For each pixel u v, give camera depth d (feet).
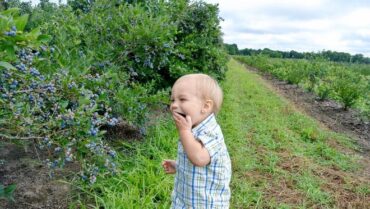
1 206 10.05
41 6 20.94
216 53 27.50
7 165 12.19
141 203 10.57
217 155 6.61
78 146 9.36
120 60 15.48
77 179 11.17
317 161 17.76
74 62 12.01
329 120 30.19
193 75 6.91
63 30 13.88
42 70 10.37
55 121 8.75
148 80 20.47
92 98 11.28
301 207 12.64
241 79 55.77
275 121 25.45
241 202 12.33
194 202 6.80
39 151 13.32
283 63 86.17
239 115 26.22
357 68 78.48
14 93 8.66
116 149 14.32
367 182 15.79
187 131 6.40
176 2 21.53
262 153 18.10
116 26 15.44
